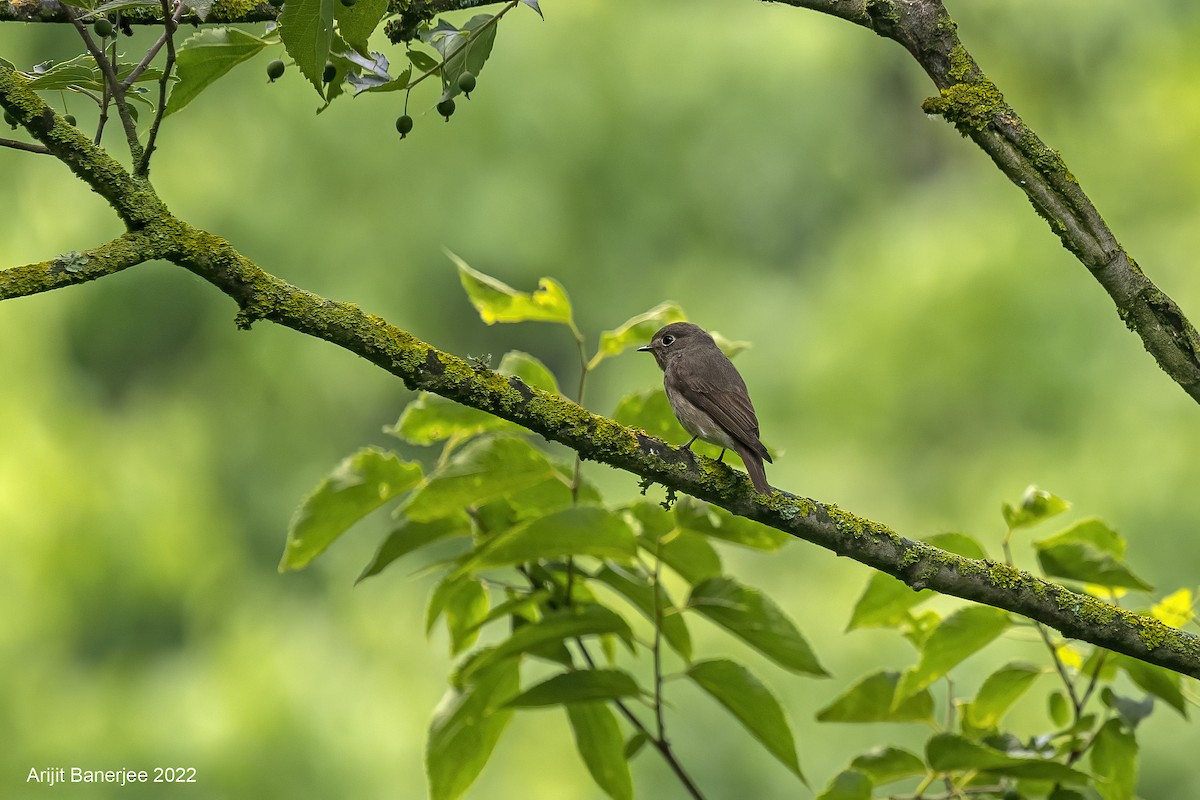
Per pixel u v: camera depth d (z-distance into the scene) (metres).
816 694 13.45
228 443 19.20
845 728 13.31
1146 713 5.25
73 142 4.04
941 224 17.19
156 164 17.88
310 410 19.47
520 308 5.56
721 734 13.33
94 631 16.19
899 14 5.12
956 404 16.02
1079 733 5.39
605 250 18.80
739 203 18.98
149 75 4.39
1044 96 19.64
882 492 15.71
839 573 14.24
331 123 18.42
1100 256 4.99
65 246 17.33
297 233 18.17
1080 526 5.27
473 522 5.59
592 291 18.78
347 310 4.39
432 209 18.45
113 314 19.25
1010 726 12.05
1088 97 19.33
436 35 4.64
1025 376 15.77
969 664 12.39
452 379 4.54
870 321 16.34
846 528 4.86
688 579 5.54
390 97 18.44
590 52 18.73
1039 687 12.10
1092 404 15.48
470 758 5.46
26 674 15.16
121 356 19.44
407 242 18.44
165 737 14.25
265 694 14.27
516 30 18.72
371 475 5.31
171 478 17.52
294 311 4.30
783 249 19.17
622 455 4.78
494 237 18.41
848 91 19.67
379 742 14.33
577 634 5.10
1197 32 18.14
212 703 14.34
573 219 18.67
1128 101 18.17
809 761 13.23
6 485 15.92
